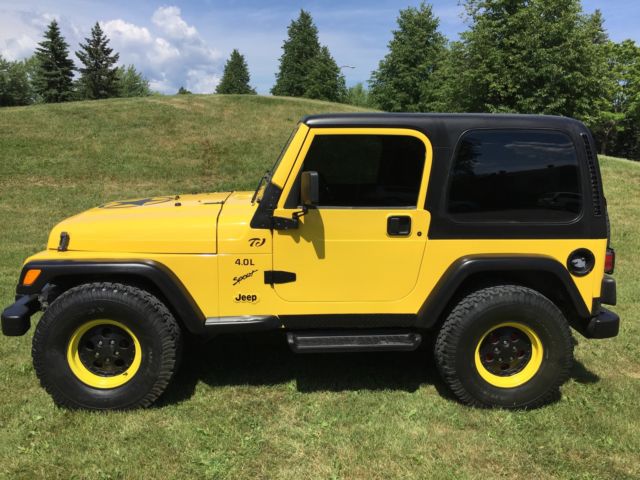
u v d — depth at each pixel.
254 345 4.46
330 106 19.59
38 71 60.81
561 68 17.84
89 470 2.80
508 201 3.36
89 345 3.35
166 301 3.45
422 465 2.87
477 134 3.32
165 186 12.08
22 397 3.52
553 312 3.32
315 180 3.05
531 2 18.67
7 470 2.79
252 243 3.30
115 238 3.29
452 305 3.52
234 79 85.25
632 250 8.03
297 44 65.69
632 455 2.98
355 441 3.07
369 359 4.21
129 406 3.34
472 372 3.38
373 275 3.38
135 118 15.87
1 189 10.91
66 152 13.15
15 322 3.28
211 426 3.22
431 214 3.33
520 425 3.26
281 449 3.00
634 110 37.25
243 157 14.03
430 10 41.44
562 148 3.36
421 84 40.84
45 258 3.25
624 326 4.95
